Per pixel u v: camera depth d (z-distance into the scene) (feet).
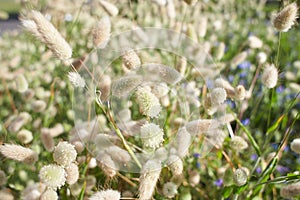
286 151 1.94
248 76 2.65
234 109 2.12
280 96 2.39
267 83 1.48
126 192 1.38
